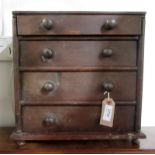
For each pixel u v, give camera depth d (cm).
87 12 102
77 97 106
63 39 104
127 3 138
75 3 137
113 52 106
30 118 106
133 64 107
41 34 102
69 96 106
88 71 106
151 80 140
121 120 108
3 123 140
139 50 106
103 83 106
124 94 108
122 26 104
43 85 105
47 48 104
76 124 107
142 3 138
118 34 104
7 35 134
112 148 104
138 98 107
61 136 105
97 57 106
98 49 105
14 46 103
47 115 106
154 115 141
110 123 106
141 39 105
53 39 104
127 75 107
